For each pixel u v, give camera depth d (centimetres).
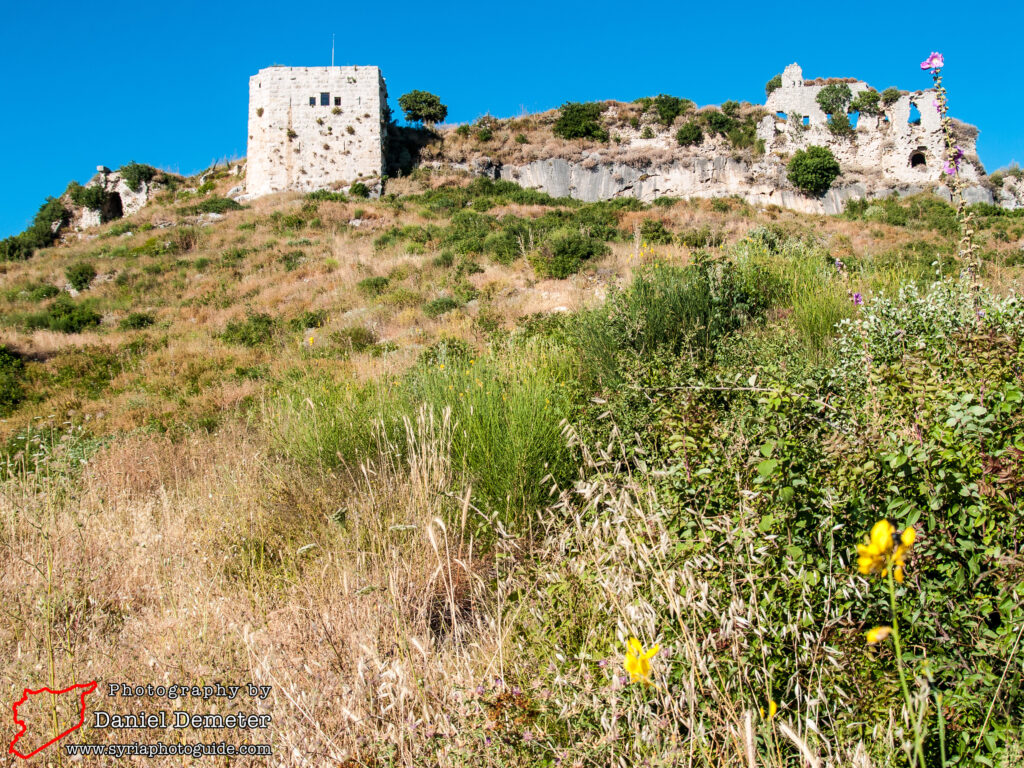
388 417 464
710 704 149
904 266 637
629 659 128
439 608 271
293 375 1048
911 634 151
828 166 3875
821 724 150
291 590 286
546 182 4000
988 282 508
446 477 363
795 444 173
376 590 255
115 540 367
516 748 153
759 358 403
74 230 4138
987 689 135
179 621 254
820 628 155
